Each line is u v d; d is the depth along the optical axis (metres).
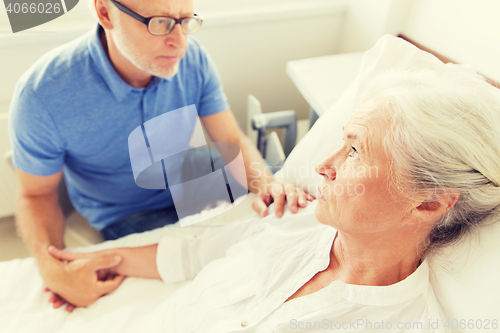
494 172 0.46
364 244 0.54
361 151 0.49
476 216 0.51
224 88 1.56
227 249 0.79
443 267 0.56
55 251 0.83
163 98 0.99
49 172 0.94
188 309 0.66
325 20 1.45
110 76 0.85
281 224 0.76
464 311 0.53
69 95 0.86
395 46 0.77
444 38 1.01
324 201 0.55
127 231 1.05
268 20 1.39
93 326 0.71
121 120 0.94
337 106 0.82
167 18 0.75
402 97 0.48
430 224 0.51
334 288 0.56
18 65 1.18
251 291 0.62
